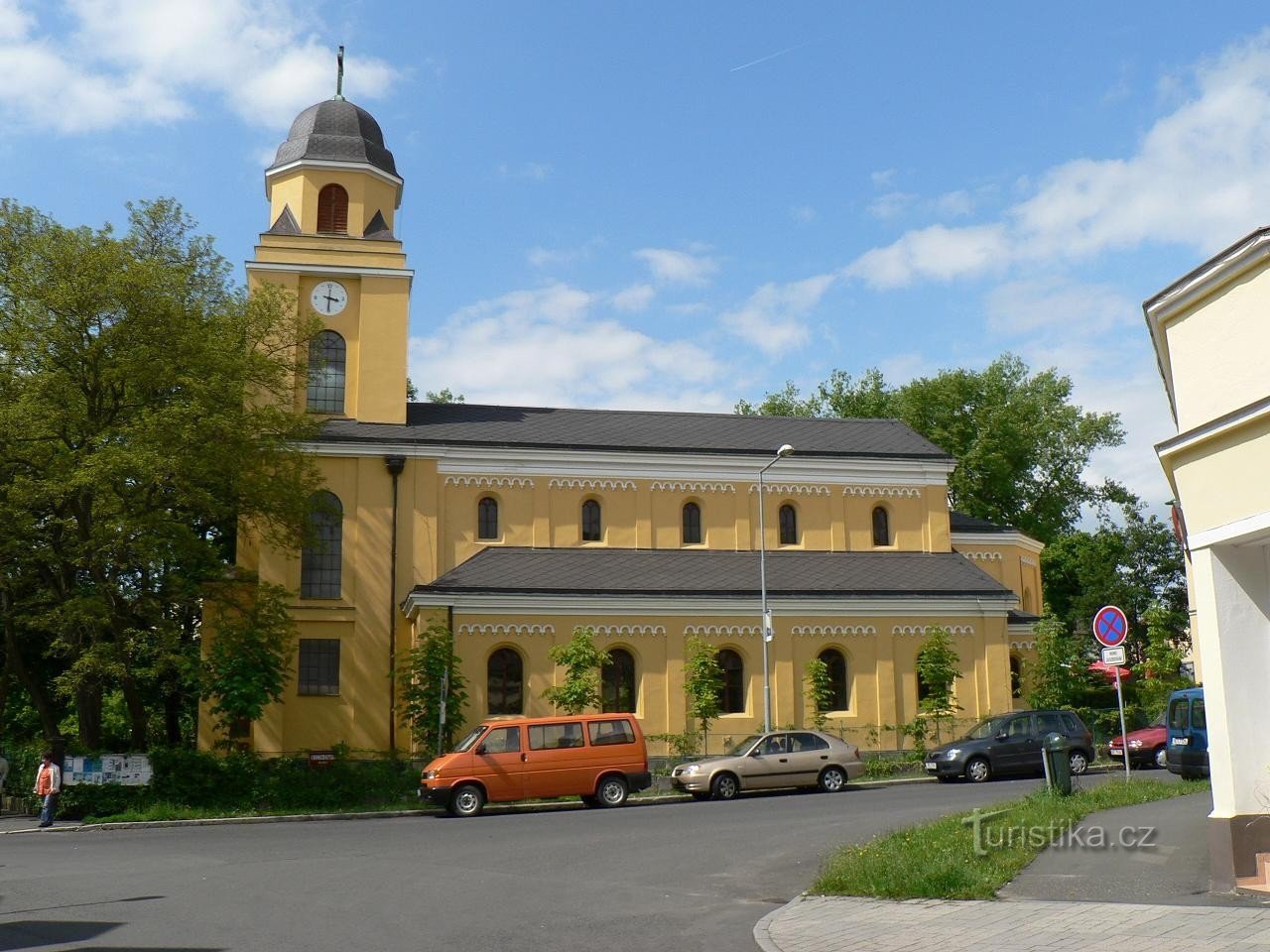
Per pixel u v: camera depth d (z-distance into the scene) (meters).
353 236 45.97
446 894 15.70
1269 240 12.60
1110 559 66.56
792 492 47.19
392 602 42.34
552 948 12.14
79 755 30.78
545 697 39.31
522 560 42.53
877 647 42.75
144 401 33.25
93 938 13.02
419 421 45.81
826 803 27.91
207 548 33.44
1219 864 12.96
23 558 31.94
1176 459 13.94
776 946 11.92
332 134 46.66
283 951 12.13
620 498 45.59
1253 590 13.48
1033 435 66.94
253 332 35.97
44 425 31.23
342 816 30.11
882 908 13.47
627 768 30.38
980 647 43.56
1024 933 11.52
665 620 41.22
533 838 22.39
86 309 31.30
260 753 39.91
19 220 32.03
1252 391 13.02
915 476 48.53
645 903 14.83
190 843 23.52
